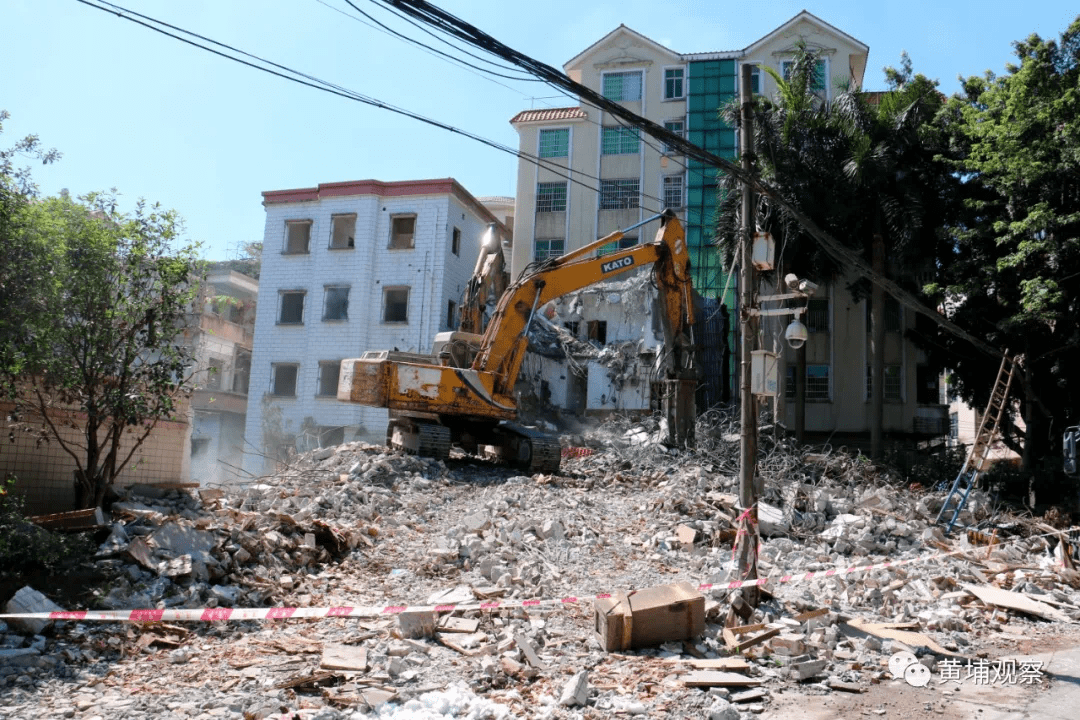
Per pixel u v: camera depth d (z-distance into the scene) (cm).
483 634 832
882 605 1106
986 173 2331
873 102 3209
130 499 1113
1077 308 2234
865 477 2069
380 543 1208
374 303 3481
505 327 1883
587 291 3375
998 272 2320
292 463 2178
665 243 1983
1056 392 2544
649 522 1419
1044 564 1420
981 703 733
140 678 680
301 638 805
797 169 2561
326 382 3466
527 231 3622
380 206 3547
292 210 3656
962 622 1033
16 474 1072
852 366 3197
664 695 707
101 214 1025
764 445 2125
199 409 3694
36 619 732
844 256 1297
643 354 3112
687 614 861
